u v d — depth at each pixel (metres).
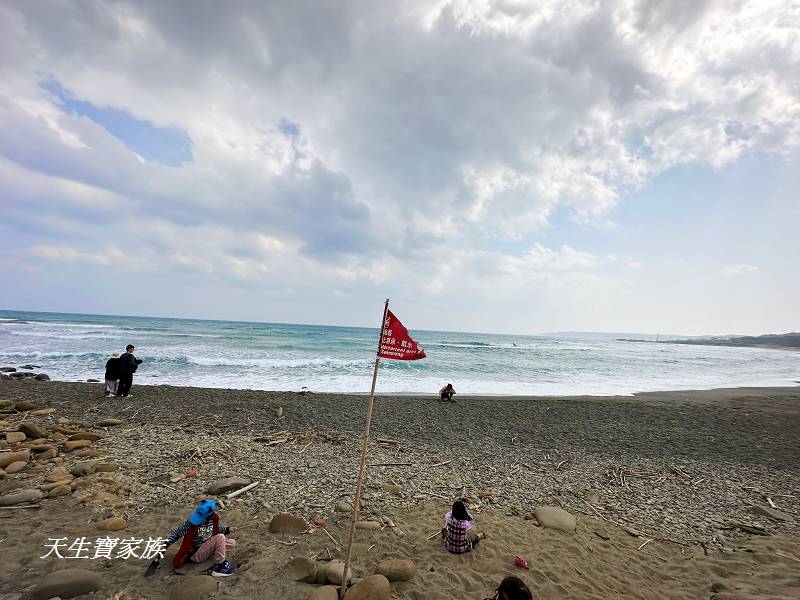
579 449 11.43
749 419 16.38
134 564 4.68
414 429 12.83
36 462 7.58
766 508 7.57
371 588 4.19
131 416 12.41
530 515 6.73
